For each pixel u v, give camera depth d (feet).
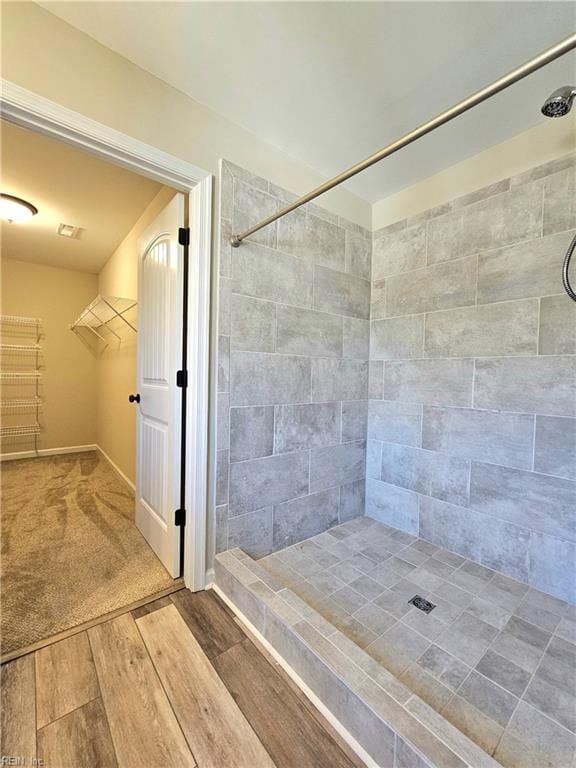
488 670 3.92
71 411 14.37
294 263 6.38
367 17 3.84
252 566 5.15
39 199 7.95
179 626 4.59
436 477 6.72
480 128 5.49
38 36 3.79
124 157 4.52
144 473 6.97
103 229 9.71
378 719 2.98
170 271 5.76
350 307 7.41
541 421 5.38
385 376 7.61
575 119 5.06
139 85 4.51
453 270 6.46
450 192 6.49
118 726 3.29
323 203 6.86
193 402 5.30
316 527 7.02
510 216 5.72
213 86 4.81
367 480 8.00
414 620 4.70
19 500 8.94
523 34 4.05
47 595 5.14
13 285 12.89
